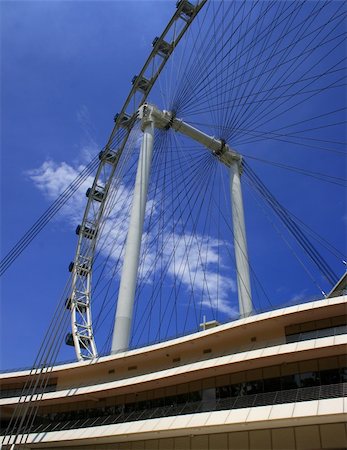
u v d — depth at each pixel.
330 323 29.03
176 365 34.69
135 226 43.88
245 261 42.91
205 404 30.50
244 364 29.58
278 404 25.67
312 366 27.81
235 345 32.22
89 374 40.22
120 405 36.84
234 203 46.75
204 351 33.75
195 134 48.47
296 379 28.09
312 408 23.84
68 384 40.88
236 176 48.34
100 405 38.19
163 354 35.66
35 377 42.56
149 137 48.56
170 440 30.48
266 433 26.59
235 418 26.23
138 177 46.56
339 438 24.12
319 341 26.94
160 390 34.84
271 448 25.97
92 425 35.94
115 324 40.09
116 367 38.75
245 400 28.59
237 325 31.23
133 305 41.03
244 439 27.23
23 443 36.41
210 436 28.78
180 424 28.58
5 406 43.00
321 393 25.66
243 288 41.28
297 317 29.53
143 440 31.78
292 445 25.34
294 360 28.38
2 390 45.28
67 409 40.06
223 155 48.56
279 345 28.44
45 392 41.69
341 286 32.78
